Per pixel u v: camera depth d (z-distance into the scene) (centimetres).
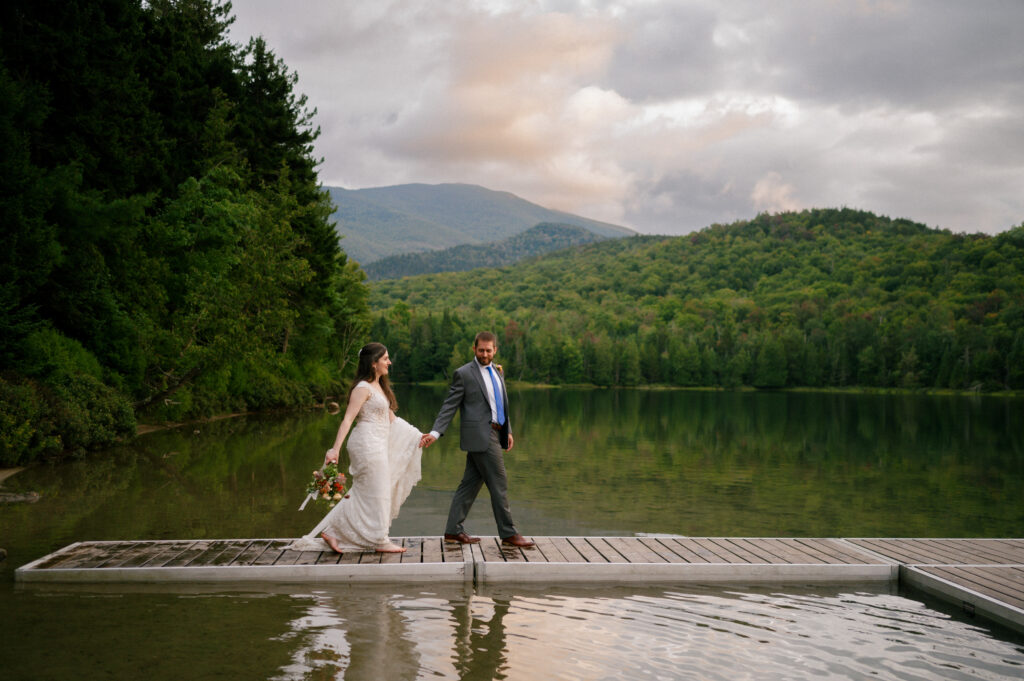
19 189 1819
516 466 1870
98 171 2306
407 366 13750
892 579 694
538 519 1156
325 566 651
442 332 14038
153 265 2481
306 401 3797
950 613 591
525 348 14550
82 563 658
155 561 666
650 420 4059
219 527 952
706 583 670
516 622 550
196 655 471
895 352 12269
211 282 2505
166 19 2944
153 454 1745
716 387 13162
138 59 2588
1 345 1703
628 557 705
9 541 837
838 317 15125
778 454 2278
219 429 2448
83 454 1658
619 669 463
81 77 2127
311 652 480
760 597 630
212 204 2777
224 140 3183
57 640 495
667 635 527
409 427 731
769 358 12531
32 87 1956
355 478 707
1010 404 7469
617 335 16625
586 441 2650
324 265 4147
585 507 1272
